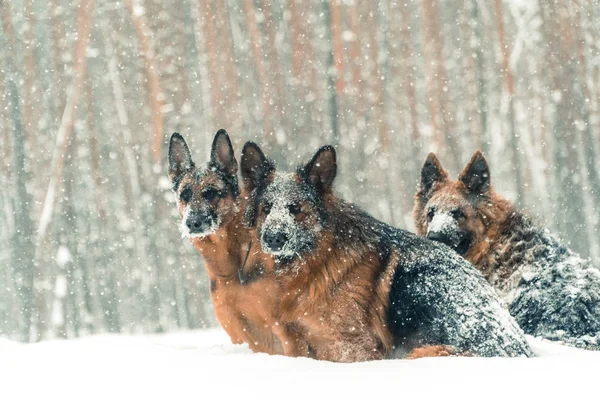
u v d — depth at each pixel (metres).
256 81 28.12
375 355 7.55
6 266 24.95
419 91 31.03
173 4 26.94
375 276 7.64
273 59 28.31
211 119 26.84
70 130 26.09
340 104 28.81
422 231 10.46
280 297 7.77
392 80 30.31
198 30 27.52
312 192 7.91
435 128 29.66
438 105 29.80
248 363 5.69
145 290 24.44
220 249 8.43
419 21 31.28
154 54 26.55
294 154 27.62
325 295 7.58
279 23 29.78
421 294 7.40
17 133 26.28
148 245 24.88
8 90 26.45
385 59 30.53
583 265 9.13
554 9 30.77
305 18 28.89
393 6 30.95
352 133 28.58
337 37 28.92
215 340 9.89
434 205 10.11
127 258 24.97
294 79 28.42
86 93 26.53
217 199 8.73
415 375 5.32
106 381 5.25
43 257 24.77
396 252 7.76
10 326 24.30
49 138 26.50
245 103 27.69
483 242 9.84
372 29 29.67
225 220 8.55
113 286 24.67
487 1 31.31
